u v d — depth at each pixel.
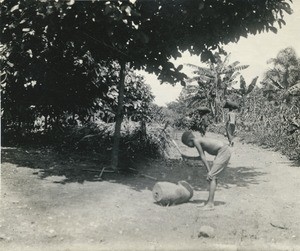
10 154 10.16
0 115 11.00
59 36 9.34
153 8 8.21
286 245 5.02
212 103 28.20
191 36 9.18
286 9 8.80
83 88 12.24
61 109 12.38
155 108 14.98
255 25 9.00
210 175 6.53
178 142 16.47
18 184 7.43
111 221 5.68
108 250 4.62
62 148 11.70
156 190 6.72
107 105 12.70
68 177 8.31
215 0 8.37
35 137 12.73
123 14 7.54
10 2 8.71
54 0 7.34
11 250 4.55
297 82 19.08
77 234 5.12
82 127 12.23
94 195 7.04
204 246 4.85
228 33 9.16
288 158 13.42
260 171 10.76
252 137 19.33
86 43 9.43
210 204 6.57
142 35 7.96
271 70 22.88
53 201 6.52
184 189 6.88
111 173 9.09
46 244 4.76
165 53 9.16
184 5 8.19
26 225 5.35
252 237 5.29
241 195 7.74
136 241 4.95
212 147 6.59
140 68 9.46
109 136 12.03
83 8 7.58
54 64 11.38
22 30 8.78
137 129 11.87
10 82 10.95
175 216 6.07
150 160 11.20
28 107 12.01
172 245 4.85
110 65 12.97
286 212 6.62
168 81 9.50
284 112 18.45
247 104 24.47
